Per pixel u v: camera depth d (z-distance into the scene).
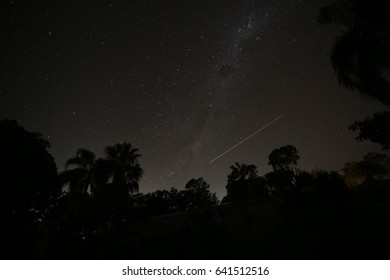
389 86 11.34
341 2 12.27
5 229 11.09
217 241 9.47
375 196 17.05
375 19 11.46
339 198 14.04
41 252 12.29
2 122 12.75
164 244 12.86
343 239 8.71
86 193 20.45
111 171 19.75
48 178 14.05
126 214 20.92
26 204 12.90
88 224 16.66
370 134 17.23
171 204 32.75
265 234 15.20
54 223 17.83
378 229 9.06
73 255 13.70
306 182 15.52
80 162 21.36
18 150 12.20
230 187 36.97
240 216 16.09
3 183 11.62
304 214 14.15
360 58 11.68
